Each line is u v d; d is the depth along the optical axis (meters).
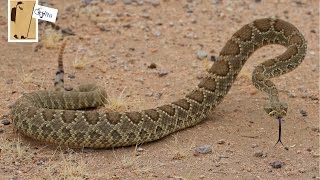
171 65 13.19
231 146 9.97
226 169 9.23
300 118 11.09
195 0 16.73
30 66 12.65
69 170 8.79
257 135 10.38
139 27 14.88
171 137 10.26
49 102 10.89
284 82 12.73
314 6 16.88
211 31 15.05
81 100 11.03
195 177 8.95
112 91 11.80
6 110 10.80
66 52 13.41
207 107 10.78
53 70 12.55
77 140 9.70
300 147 10.03
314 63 13.70
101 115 9.76
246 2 16.84
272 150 9.90
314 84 12.67
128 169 9.12
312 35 15.11
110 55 13.42
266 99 11.89
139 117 9.89
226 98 11.93
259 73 11.09
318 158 9.72
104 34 14.39
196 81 12.52
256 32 11.72
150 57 13.51
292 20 15.88
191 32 14.89
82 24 14.72
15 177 8.75
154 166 9.23
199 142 10.07
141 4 16.12
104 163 9.30
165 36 14.58
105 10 15.55
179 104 10.41
